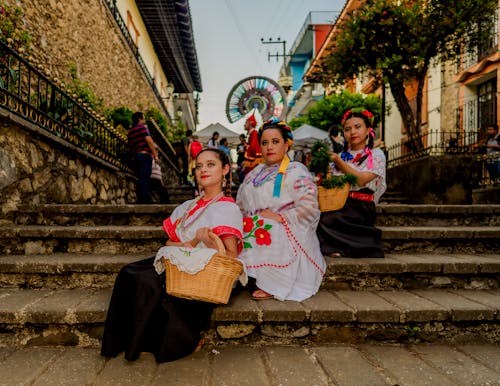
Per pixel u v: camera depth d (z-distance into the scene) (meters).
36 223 4.15
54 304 2.69
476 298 2.97
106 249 3.63
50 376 2.16
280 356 2.45
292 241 2.94
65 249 3.62
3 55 4.09
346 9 15.80
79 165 5.47
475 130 11.99
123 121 8.54
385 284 3.24
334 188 3.45
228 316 2.59
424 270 3.22
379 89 19.41
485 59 11.03
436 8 9.31
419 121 10.52
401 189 9.94
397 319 2.66
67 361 2.35
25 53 4.78
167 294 2.34
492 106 11.59
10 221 4.00
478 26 10.13
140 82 13.98
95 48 8.88
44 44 6.30
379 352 2.54
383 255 3.46
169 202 8.30
